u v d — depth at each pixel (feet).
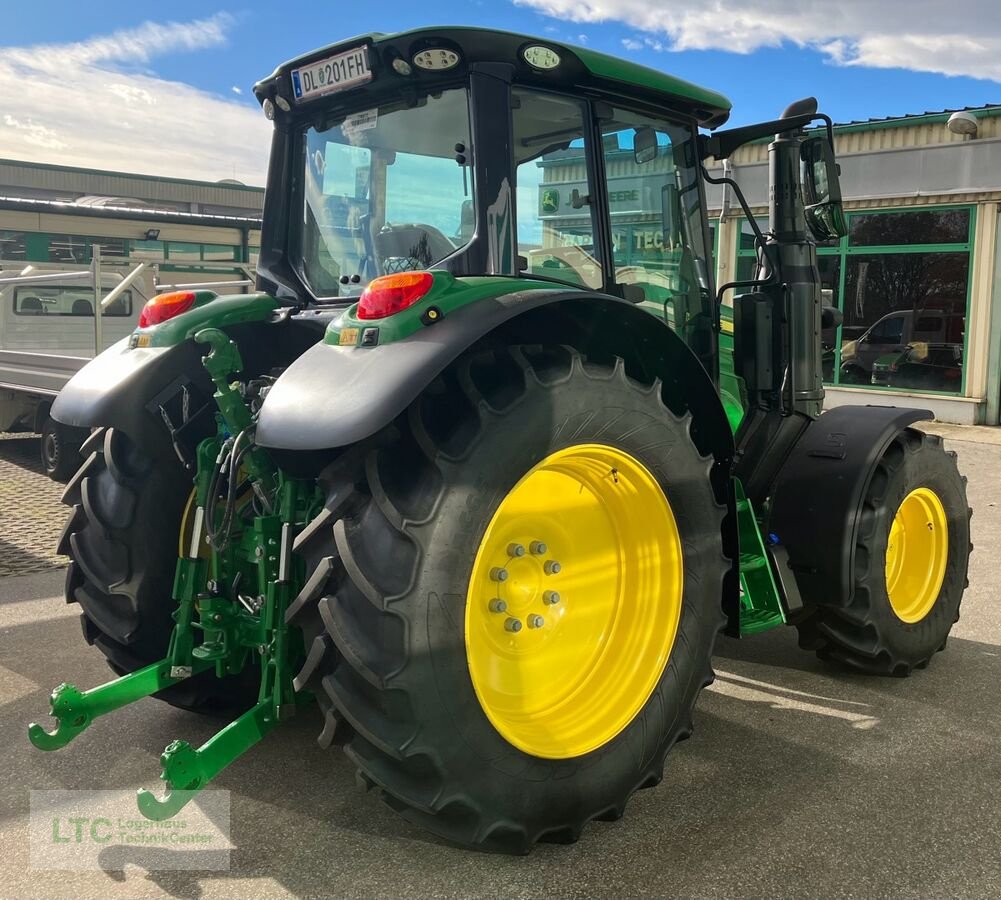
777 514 11.06
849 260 39.96
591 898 6.90
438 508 6.61
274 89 9.82
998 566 16.97
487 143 8.16
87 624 9.78
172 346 9.29
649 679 8.25
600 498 8.45
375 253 9.30
